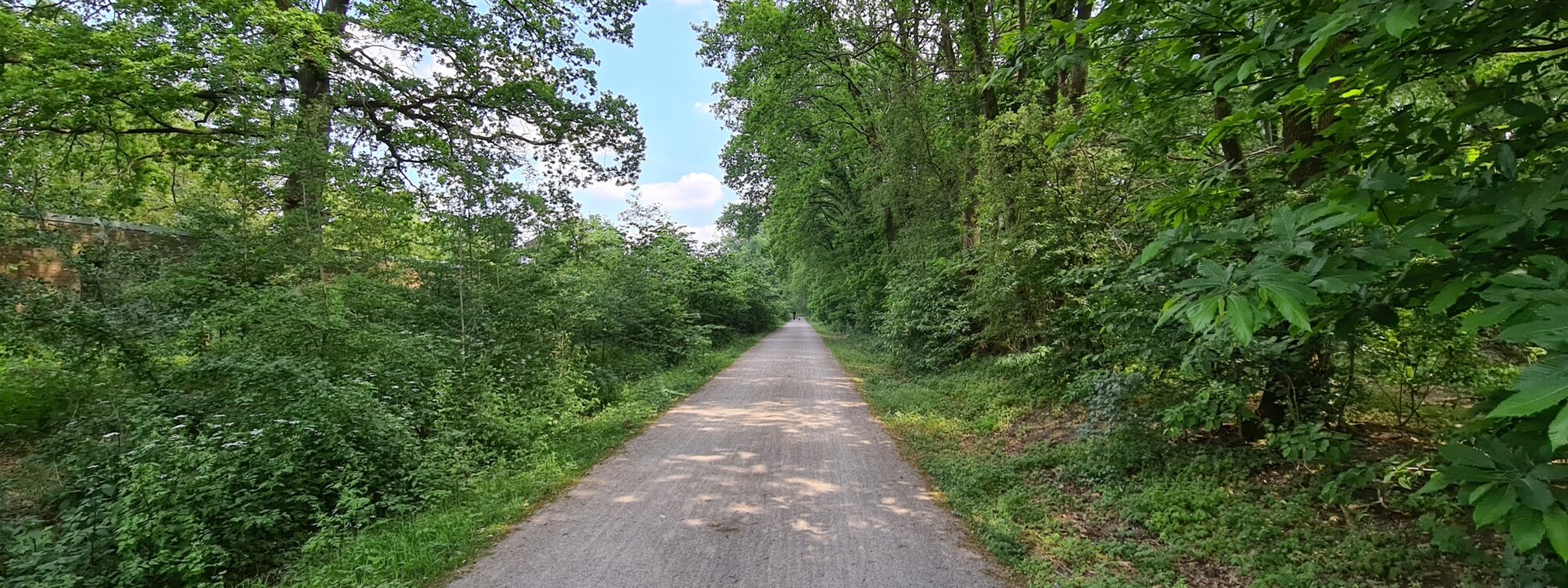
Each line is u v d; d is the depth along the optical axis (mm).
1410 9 2104
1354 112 3189
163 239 9945
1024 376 10508
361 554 4516
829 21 15992
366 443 6277
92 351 6996
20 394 7734
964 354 15000
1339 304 2885
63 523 5199
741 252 52625
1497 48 2725
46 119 10336
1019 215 9469
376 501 5871
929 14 14633
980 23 13109
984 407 10211
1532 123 2637
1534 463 1818
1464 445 2006
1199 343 5133
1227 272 2223
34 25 9961
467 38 14297
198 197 9891
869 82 17203
